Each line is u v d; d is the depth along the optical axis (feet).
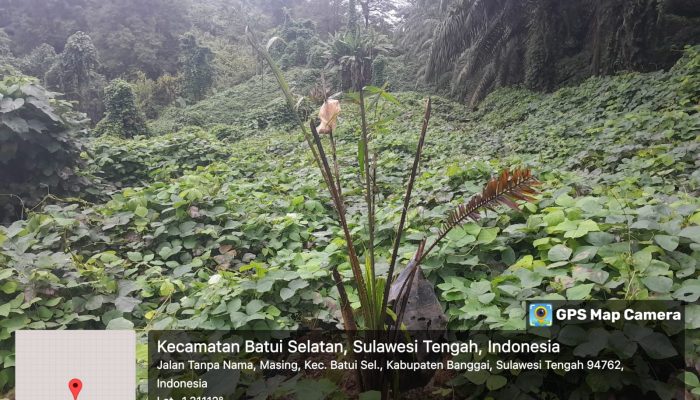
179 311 8.70
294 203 12.85
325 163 5.60
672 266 6.53
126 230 11.85
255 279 8.38
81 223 11.14
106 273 9.29
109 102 42.68
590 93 31.32
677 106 20.76
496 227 8.55
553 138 22.79
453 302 7.34
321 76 6.04
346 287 8.46
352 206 13.28
